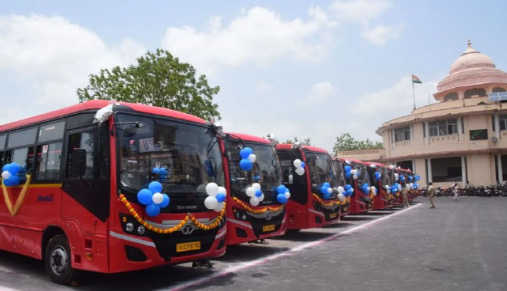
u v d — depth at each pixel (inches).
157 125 254.2
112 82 828.6
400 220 675.4
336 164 552.1
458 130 1470.2
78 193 242.5
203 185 266.5
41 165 279.4
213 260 343.3
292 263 326.3
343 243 430.3
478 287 239.1
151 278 273.7
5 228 307.6
